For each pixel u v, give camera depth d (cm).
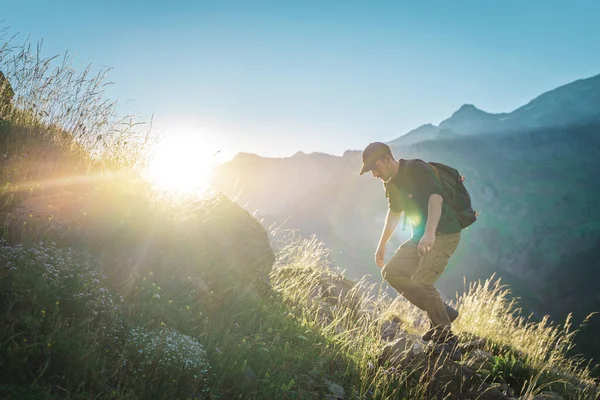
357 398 369
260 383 327
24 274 273
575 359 614
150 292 359
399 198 425
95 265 348
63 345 245
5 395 210
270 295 495
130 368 270
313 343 432
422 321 622
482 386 419
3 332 237
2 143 436
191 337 342
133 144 529
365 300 596
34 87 496
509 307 669
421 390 400
